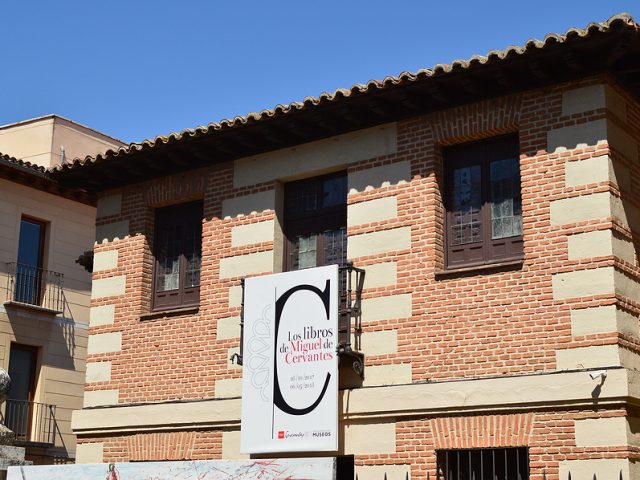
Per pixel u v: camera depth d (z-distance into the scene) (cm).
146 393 1714
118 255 1823
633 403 1250
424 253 1455
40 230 2775
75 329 2797
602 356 1272
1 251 2622
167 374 1697
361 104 1503
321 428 1452
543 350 1320
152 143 1689
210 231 1708
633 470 1229
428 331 1424
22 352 2672
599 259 1303
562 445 1272
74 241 2841
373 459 1426
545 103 1391
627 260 1332
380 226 1509
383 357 1456
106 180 1855
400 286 1466
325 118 1548
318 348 1480
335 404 1443
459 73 1392
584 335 1291
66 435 2711
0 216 2630
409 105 1478
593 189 1327
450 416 1373
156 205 1806
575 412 1271
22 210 2697
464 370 1380
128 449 1706
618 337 1269
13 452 1448
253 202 1667
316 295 1501
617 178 1344
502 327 1361
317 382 1470
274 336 1534
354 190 1549
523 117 1405
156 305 1773
